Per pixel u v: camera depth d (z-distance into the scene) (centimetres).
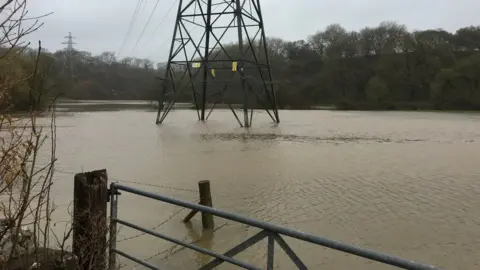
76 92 10288
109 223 431
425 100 8150
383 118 4781
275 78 10350
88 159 1681
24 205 301
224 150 1978
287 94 8994
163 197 325
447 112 6600
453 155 1802
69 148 1994
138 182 1248
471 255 702
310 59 10631
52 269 351
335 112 6619
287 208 976
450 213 928
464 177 1319
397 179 1295
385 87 8219
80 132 2809
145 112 5650
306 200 1047
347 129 3156
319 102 9338
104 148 2019
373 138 2502
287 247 260
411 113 6291
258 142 2291
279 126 3419
